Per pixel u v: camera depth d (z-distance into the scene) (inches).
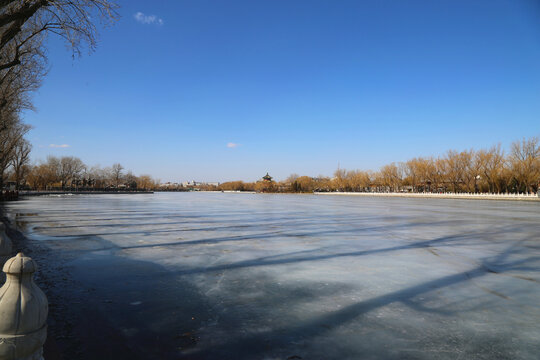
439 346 154.9
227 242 459.2
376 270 302.4
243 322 183.2
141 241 464.8
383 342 159.0
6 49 535.8
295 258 354.9
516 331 172.1
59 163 4584.2
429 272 295.1
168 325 178.5
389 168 4552.2
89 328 173.8
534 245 438.9
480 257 360.2
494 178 2837.1
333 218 850.8
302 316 192.2
